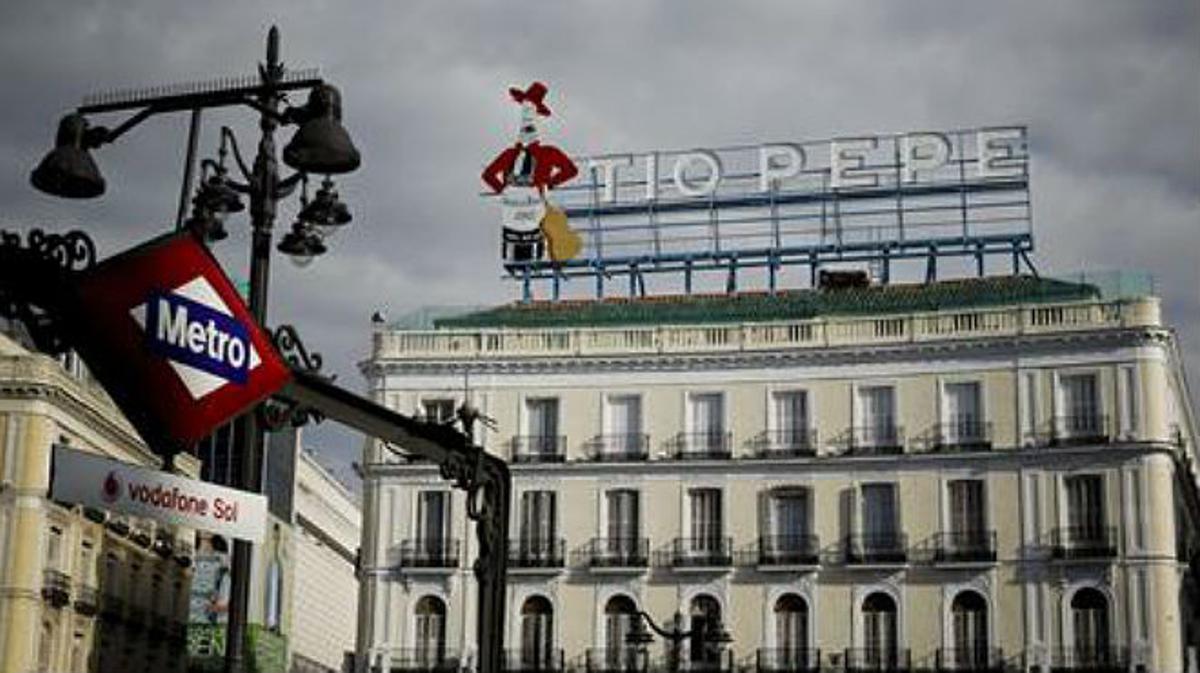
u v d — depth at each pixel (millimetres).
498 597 15188
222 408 12266
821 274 68188
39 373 63875
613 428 64375
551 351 64938
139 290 11781
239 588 15797
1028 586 58906
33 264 11555
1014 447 60188
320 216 18656
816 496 61750
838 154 67562
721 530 62219
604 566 62125
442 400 65688
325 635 110562
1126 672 57031
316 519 106688
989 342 61156
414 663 62500
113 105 15156
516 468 63969
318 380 13719
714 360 63656
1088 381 60312
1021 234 65062
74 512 66688
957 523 60406
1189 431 72000
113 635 70312
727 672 60000
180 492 12234
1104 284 63531
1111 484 59031
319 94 15664
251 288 15805
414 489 64250
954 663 58875
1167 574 57781
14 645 61906
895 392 62188
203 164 16969
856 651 59719
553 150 70062
